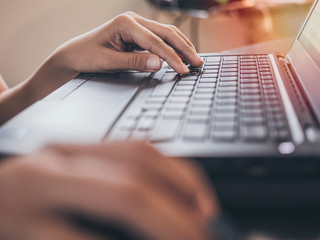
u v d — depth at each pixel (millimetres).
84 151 197
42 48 1709
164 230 154
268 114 370
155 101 439
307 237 246
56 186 163
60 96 476
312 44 588
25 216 155
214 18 1462
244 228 256
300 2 1221
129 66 582
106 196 155
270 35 1272
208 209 197
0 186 169
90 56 615
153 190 167
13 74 1705
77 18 1740
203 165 286
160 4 1628
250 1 1379
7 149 312
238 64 620
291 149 283
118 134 339
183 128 342
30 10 1629
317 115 356
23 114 403
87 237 147
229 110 388
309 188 264
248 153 281
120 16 632
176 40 627
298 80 516
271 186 267
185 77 555
